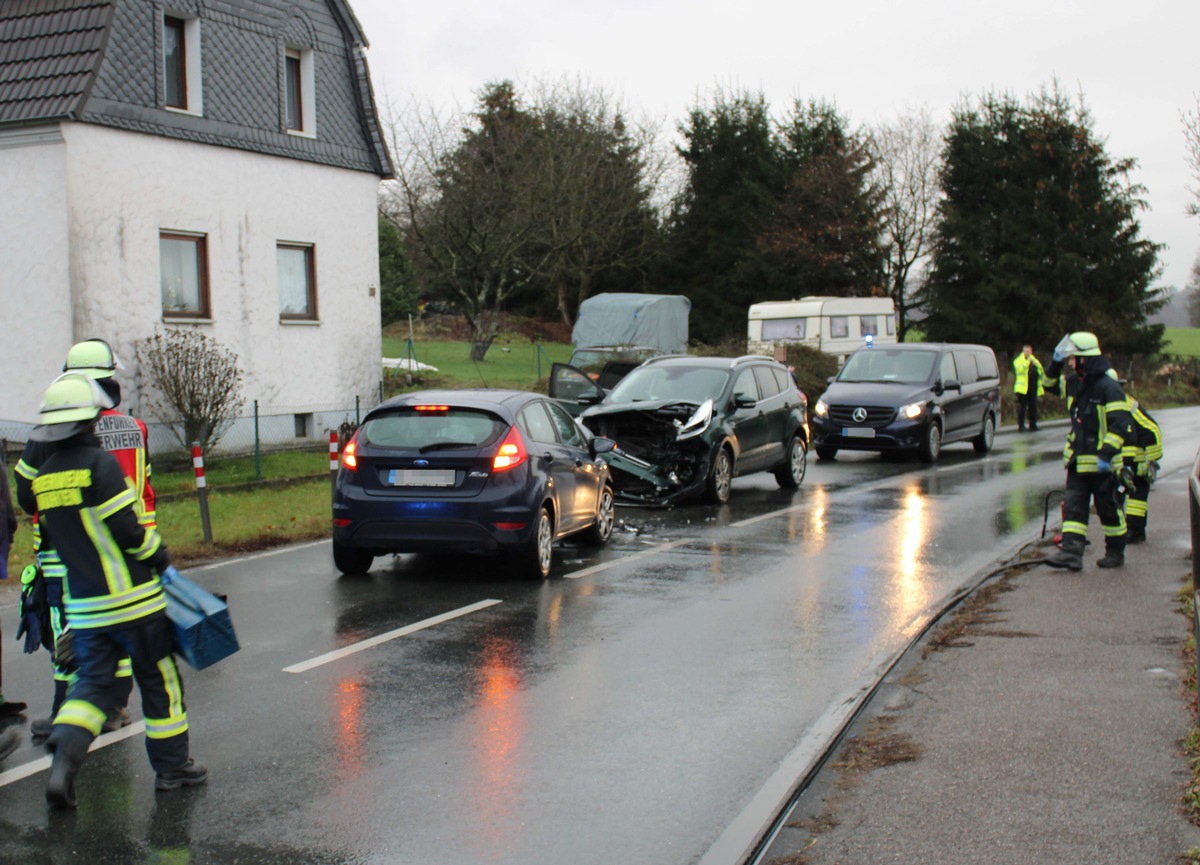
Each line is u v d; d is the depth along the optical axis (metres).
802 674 7.10
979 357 22.98
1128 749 5.33
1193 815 4.54
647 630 8.30
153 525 6.36
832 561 11.05
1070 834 4.42
